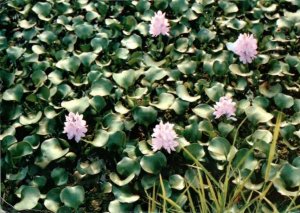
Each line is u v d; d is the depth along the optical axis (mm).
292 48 2004
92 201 1594
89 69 1914
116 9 2203
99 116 1743
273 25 2094
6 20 2205
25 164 1652
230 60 1920
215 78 1854
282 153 1679
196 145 1578
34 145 1655
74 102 1724
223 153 1560
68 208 1473
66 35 2070
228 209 1398
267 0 2170
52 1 2256
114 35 2080
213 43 2031
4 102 1805
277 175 1474
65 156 1642
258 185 1490
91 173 1595
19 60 2004
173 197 1496
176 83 1836
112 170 1649
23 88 1826
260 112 1660
